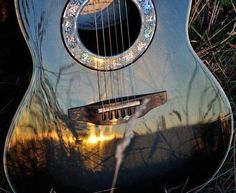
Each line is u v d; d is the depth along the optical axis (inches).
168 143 30.9
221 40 38.0
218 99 30.7
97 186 30.9
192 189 32.4
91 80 29.0
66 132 29.2
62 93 28.7
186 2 29.2
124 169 30.9
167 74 29.9
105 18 29.8
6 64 36.7
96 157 30.1
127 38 29.5
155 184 31.8
